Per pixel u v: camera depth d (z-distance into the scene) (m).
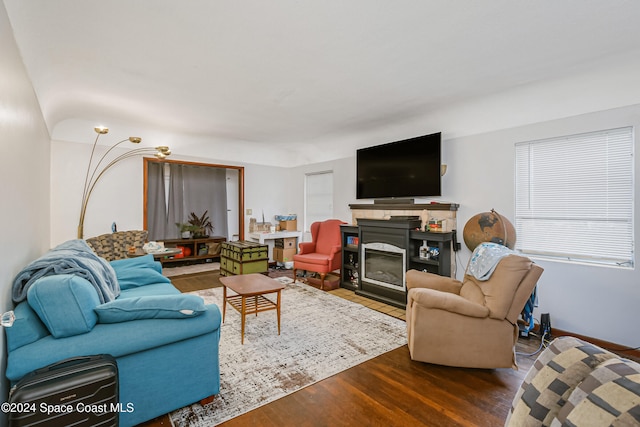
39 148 2.76
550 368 0.85
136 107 3.53
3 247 1.43
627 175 2.59
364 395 1.96
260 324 3.10
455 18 1.83
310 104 3.40
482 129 3.48
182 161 5.20
